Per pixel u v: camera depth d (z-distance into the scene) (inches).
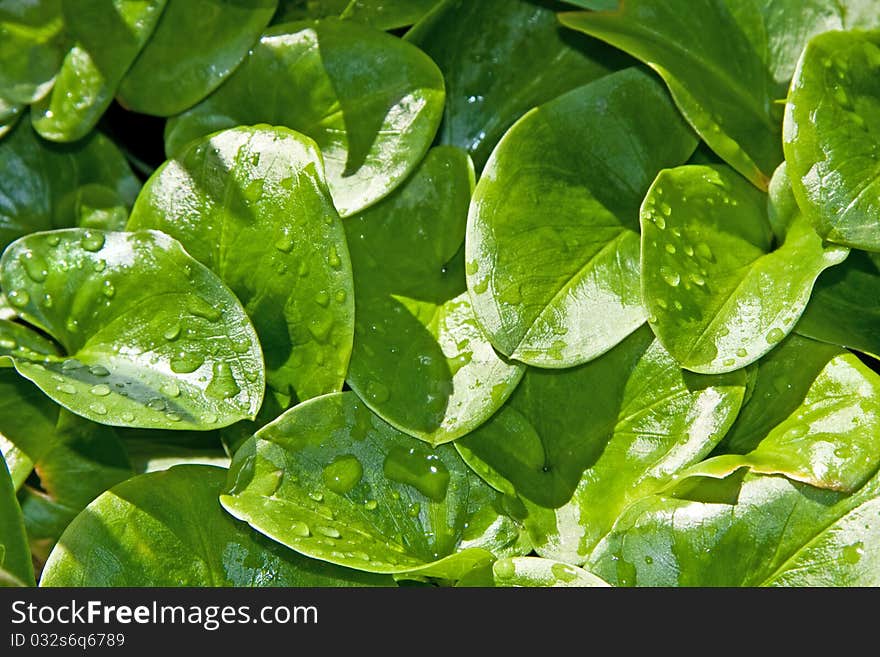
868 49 33.4
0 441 34.0
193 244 33.8
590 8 33.8
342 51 34.1
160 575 33.2
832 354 33.5
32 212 34.7
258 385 33.2
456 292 34.0
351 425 33.5
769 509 33.0
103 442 34.4
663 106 34.0
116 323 33.5
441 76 33.9
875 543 32.8
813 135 32.9
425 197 34.1
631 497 33.4
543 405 33.8
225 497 32.9
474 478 33.7
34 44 34.2
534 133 33.6
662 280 33.0
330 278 33.5
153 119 35.6
